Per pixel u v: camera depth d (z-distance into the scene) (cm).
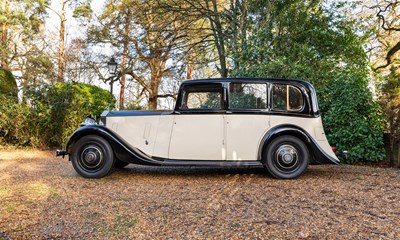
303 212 263
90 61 1409
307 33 815
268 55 794
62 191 333
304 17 830
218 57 1152
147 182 391
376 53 1073
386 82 590
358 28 878
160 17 1166
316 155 416
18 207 271
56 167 504
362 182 391
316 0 846
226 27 1076
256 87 434
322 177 429
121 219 243
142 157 416
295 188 358
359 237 209
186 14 1079
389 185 372
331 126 596
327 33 806
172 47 1179
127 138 440
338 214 259
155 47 1198
